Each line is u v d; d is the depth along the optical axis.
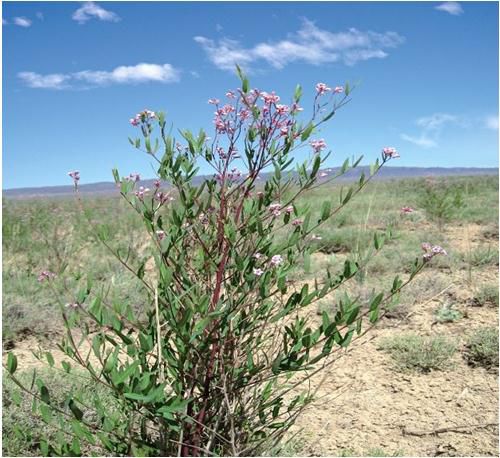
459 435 3.07
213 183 2.39
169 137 2.29
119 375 1.97
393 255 6.59
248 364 2.31
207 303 2.10
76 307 2.25
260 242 2.23
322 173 2.30
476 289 5.34
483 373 3.76
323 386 3.65
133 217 9.77
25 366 3.86
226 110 2.29
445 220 9.30
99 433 2.24
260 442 2.47
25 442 2.74
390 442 3.01
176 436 2.41
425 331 4.47
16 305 4.78
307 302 2.21
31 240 7.95
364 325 4.66
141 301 4.69
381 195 14.98
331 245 7.33
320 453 2.88
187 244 2.48
